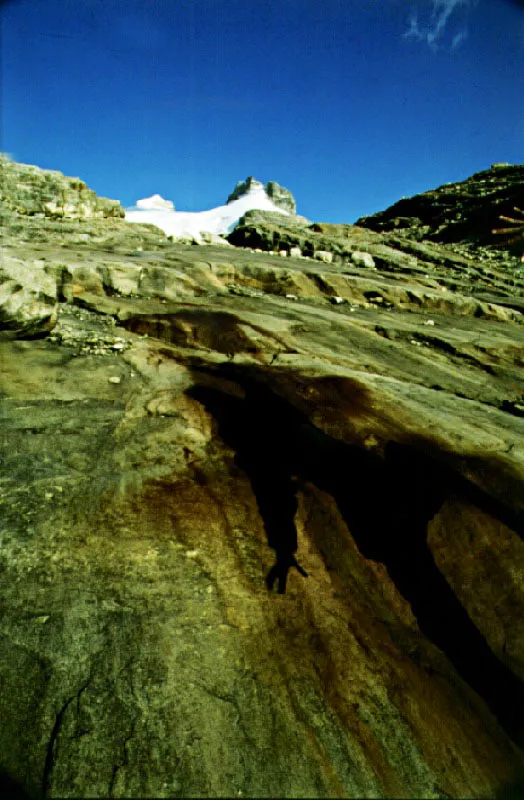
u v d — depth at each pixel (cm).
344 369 609
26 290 552
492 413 524
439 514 336
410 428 453
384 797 187
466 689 234
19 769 175
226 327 709
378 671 235
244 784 181
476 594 283
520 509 342
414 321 959
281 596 268
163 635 230
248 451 403
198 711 201
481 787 196
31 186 1552
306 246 1688
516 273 1722
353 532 320
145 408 452
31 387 454
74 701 197
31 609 231
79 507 303
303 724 205
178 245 1395
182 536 296
